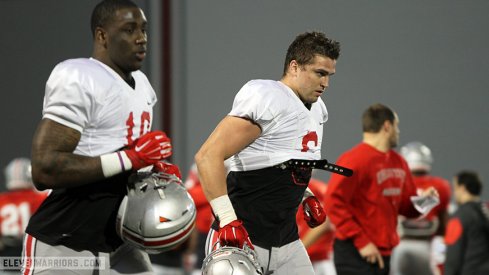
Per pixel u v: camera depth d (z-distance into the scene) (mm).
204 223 22562
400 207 18266
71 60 10492
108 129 10523
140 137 10523
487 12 29406
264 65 29594
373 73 29250
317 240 19719
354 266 17438
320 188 20656
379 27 29375
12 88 31719
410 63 29453
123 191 10734
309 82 11344
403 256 23953
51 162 9984
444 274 22609
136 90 10930
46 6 31359
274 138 11297
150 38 29859
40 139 10055
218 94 29938
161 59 29891
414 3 29438
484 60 29406
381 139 17688
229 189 11680
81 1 31156
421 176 23500
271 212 11531
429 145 29422
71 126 10133
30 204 23938
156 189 10656
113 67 10688
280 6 29438
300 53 11336
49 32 31406
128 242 10758
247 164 11414
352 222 17406
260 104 10969
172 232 10547
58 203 10477
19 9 31547
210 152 10781
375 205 17500
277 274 11867
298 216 20078
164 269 23047
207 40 29938
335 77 29250
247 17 29625
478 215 22125
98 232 10633
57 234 10477
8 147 31719
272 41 29562
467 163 29328
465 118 29406
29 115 31625
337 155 29000
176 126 29938
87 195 10508
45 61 31469
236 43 29688
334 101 29156
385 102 29359
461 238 22172
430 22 29438
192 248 22750
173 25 29906
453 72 29453
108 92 10375
